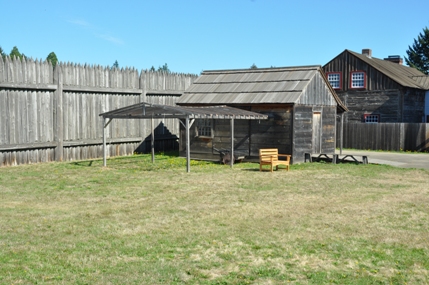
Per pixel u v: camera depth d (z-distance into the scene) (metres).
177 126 27.33
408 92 36.31
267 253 7.85
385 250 8.07
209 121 22.45
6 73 17.88
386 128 30.69
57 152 20.19
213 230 9.27
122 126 23.48
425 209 11.31
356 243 8.46
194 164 20.59
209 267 7.15
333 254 7.83
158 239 8.62
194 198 12.62
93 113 21.88
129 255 7.70
